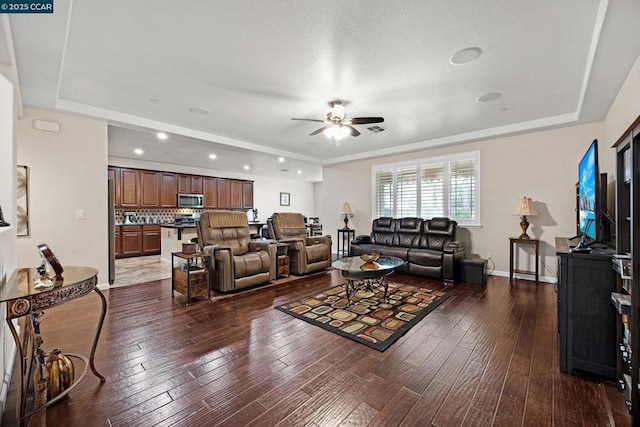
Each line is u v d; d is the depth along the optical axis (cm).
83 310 314
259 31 213
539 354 220
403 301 345
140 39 223
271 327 270
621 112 290
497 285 417
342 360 211
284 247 479
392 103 351
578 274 190
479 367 202
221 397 170
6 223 181
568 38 219
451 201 527
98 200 388
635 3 167
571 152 411
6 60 207
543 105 357
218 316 298
